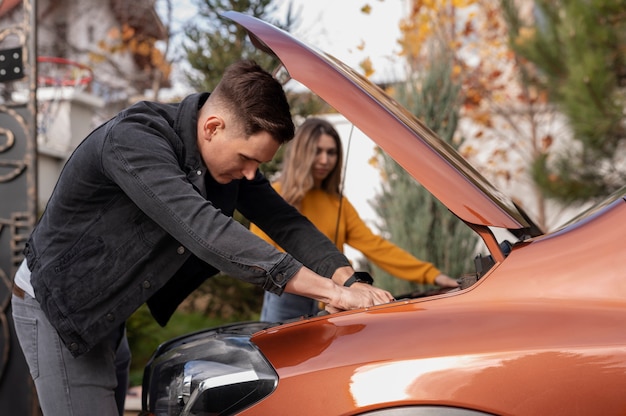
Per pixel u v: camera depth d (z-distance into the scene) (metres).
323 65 1.88
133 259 1.90
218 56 5.12
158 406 1.89
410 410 1.50
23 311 2.04
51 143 8.20
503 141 8.50
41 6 11.48
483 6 8.43
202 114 1.95
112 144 1.83
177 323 5.58
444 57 5.08
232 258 1.75
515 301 1.64
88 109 8.62
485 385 1.49
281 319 3.28
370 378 1.54
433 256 4.49
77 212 1.92
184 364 1.83
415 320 1.65
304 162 3.25
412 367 1.53
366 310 1.74
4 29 3.40
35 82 3.37
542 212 8.11
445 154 1.92
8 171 3.37
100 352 2.00
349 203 3.42
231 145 1.92
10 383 3.29
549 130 8.33
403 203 4.57
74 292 1.89
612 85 5.94
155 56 9.37
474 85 8.35
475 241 4.50
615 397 1.46
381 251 3.40
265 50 2.18
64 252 1.92
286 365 1.64
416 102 4.77
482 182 1.94
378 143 1.78
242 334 1.98
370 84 2.18
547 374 1.48
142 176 1.79
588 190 6.38
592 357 1.49
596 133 6.00
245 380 1.67
